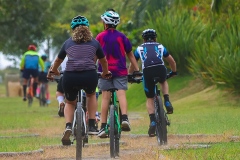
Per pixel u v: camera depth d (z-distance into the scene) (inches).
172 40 2532.0
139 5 3088.1
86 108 1025.5
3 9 4158.5
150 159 919.0
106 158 1015.0
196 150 1005.2
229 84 2090.3
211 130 1364.4
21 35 4303.6
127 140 1279.5
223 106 2022.6
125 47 1094.4
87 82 952.9
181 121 1625.2
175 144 1154.7
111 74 1011.3
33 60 2827.3
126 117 1061.1
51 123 1831.9
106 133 1036.5
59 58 978.7
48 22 4335.6
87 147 1190.9
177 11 2662.4
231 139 1202.0
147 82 1195.9
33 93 2869.1
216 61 2127.2
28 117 2116.1
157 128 1174.3
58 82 1162.6
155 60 1195.9
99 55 971.3
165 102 1212.5
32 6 4242.1
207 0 2682.1
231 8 2429.9
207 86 2358.5
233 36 2132.1
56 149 1168.2
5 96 4357.8
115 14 1099.9
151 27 2655.0
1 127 1731.1
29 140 1352.1
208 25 2407.7
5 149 1172.5
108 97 1067.9
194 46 2508.6
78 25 976.3
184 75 2536.9
